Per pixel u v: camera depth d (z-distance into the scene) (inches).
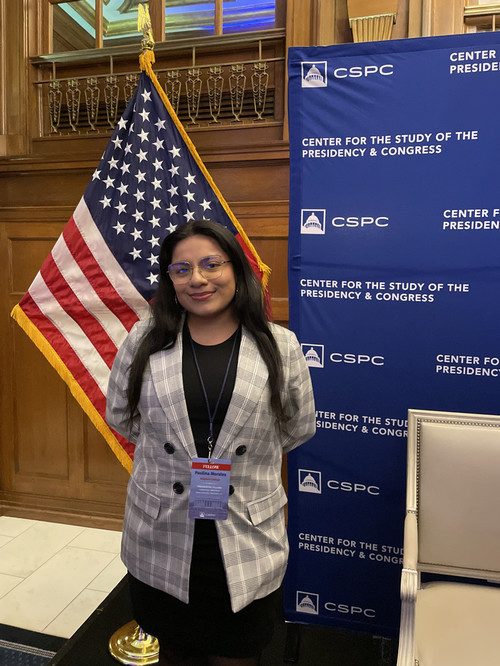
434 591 62.5
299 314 81.2
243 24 110.9
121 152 83.9
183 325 52.9
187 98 113.6
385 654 80.6
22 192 121.1
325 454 82.0
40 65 121.0
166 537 49.6
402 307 77.2
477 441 65.1
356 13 94.3
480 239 73.4
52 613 92.3
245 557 48.7
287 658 78.7
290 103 78.5
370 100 75.4
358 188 77.1
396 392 78.5
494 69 70.9
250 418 48.7
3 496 129.9
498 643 53.2
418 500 66.3
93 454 123.6
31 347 124.1
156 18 115.0
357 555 82.0
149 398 49.9
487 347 74.5
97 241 82.9
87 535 120.7
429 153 74.0
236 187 109.5
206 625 50.6
